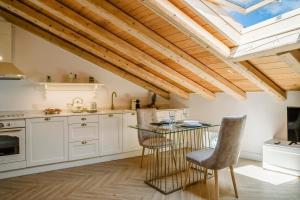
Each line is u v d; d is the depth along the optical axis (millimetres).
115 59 4359
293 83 3695
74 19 3312
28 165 3727
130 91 5359
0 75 3455
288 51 2781
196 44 3334
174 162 3980
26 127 3701
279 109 4094
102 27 3562
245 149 4555
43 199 2900
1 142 3479
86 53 4688
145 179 3551
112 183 3402
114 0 2900
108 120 4465
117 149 4570
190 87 4750
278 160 3705
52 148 3928
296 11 2547
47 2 3105
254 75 3533
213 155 2695
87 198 2932
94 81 4852
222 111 4930
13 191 3129
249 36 2988
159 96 5844
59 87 4504
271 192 3037
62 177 3633
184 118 5523
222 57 3262
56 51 4453
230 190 3125
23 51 4164
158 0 2527
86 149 4242
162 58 4066
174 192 3098
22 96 4180
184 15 2758
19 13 3633
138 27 3195
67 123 4051
